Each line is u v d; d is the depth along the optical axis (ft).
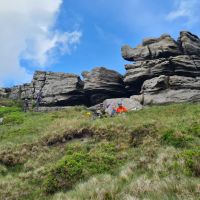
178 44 150.30
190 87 132.36
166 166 47.65
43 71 173.27
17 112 150.82
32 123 113.29
